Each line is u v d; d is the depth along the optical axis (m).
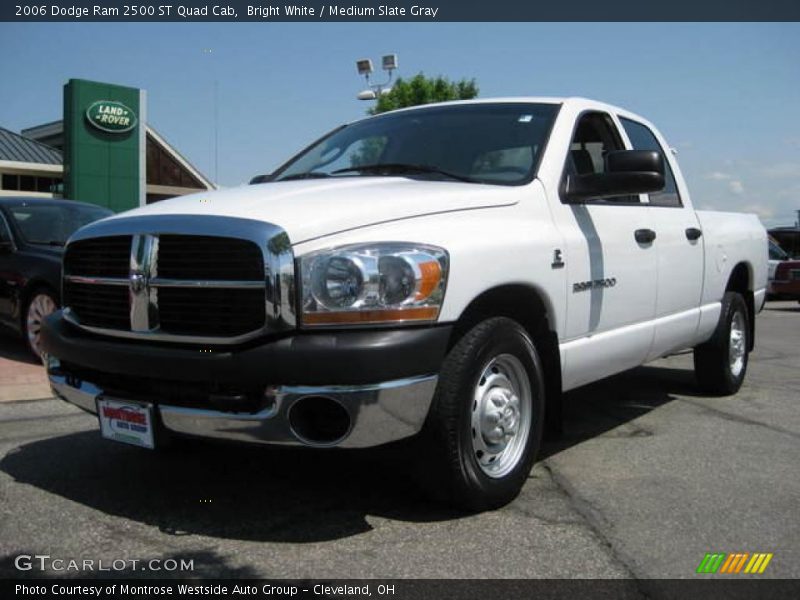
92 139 25.61
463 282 3.27
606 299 4.34
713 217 5.98
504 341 3.52
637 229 4.69
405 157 4.50
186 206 3.50
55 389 3.81
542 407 3.83
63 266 3.85
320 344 2.99
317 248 3.08
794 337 11.58
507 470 3.63
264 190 3.81
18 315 7.45
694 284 5.47
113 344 3.42
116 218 3.60
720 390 6.36
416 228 3.28
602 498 3.81
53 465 4.29
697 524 3.49
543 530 3.38
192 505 3.67
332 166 4.72
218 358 3.09
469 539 3.28
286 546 3.20
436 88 30.98
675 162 5.68
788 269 18.27
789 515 3.61
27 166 33.41
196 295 3.21
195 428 3.20
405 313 3.08
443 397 3.28
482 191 3.74
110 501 3.72
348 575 2.93
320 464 4.29
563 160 4.23
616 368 4.62
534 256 3.71
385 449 3.44
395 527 3.40
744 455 4.61
